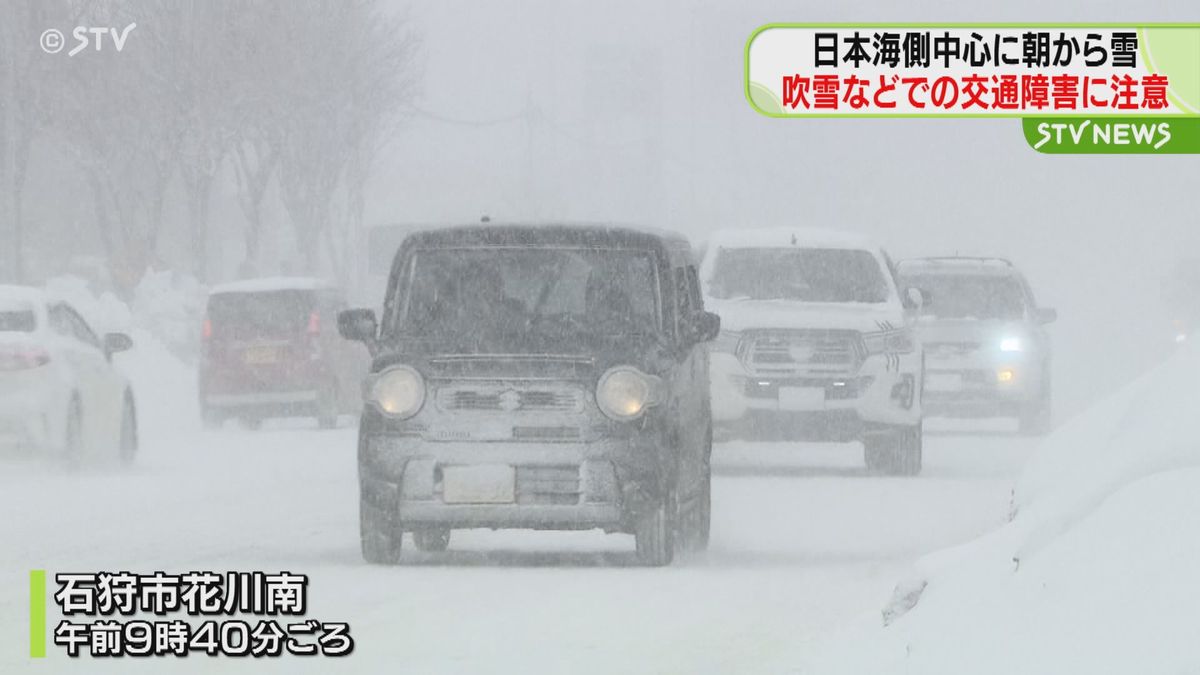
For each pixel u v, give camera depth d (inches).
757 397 2397.9
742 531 1796.3
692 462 1573.6
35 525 1788.9
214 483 2306.8
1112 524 848.9
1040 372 3203.7
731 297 2470.5
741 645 1088.2
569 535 1745.8
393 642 1098.1
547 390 1461.6
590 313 1529.3
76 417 2429.9
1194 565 764.6
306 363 3531.0
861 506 2037.4
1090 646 756.0
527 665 1021.2
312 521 1840.6
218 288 3572.8
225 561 1496.1
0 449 2351.1
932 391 3189.0
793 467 2603.3
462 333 1513.3
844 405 2391.7
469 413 1464.1
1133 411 1030.4
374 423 1477.6
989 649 821.9
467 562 1518.2
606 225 1585.9
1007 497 2130.9
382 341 1526.8
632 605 1258.0
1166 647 716.7
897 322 2426.2
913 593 1035.3
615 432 1460.4
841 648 1004.6
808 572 1457.9
